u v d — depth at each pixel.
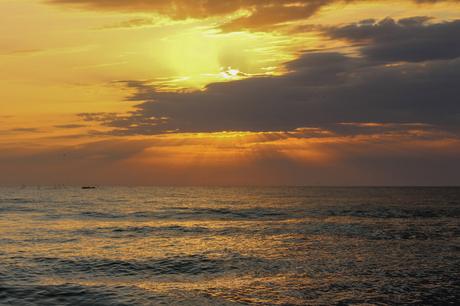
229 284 23.66
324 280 24.48
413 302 20.56
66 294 21.28
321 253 32.84
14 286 22.44
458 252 33.22
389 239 40.38
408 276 25.33
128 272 26.45
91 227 49.88
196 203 104.50
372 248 35.12
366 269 27.25
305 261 29.77
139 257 30.97
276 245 36.78
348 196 152.88
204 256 31.50
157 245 36.59
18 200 112.75
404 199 126.25
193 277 25.31
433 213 71.25
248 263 29.17
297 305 20.05
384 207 87.12
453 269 27.19
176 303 20.09
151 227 50.50
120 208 83.62
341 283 23.84
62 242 37.59
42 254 31.52
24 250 33.12
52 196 143.00
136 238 40.88
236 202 109.69
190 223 55.69
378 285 23.41
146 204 98.94
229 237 41.88
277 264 28.83
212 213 72.56
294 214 70.12
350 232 45.84
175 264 28.75
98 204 96.81
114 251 33.34
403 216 65.69
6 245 35.47
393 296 21.47
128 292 21.83
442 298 21.17
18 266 27.25
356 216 65.81
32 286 22.53
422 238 41.09
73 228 48.62
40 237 40.72
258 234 44.31
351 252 33.31
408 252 33.22
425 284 23.56
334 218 62.62
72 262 28.84
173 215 68.38
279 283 23.86
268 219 61.56
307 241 39.12
